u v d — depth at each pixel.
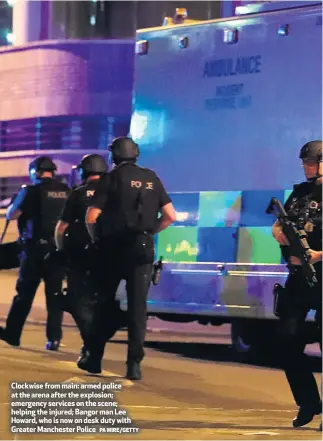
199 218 14.87
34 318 22.02
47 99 34.38
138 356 11.88
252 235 14.32
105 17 35.84
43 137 34.50
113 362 14.11
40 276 15.06
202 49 15.15
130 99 33.81
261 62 14.56
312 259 8.91
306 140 14.09
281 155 14.27
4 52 35.31
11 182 34.53
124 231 11.53
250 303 14.24
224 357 15.72
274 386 12.47
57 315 15.04
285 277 13.92
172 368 13.95
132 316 11.74
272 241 14.14
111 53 33.91
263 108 14.48
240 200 14.51
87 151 33.81
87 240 12.46
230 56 14.86
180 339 19.08
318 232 9.02
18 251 15.12
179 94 15.30
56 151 34.00
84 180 12.99
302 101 14.18
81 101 34.06
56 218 14.94
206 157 14.95
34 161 15.15
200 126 15.05
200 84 15.12
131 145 11.73
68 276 12.46
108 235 11.58
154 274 12.16
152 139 15.48
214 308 14.56
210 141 14.94
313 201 9.10
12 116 34.91
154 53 15.60
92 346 12.15
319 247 9.01
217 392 11.77
